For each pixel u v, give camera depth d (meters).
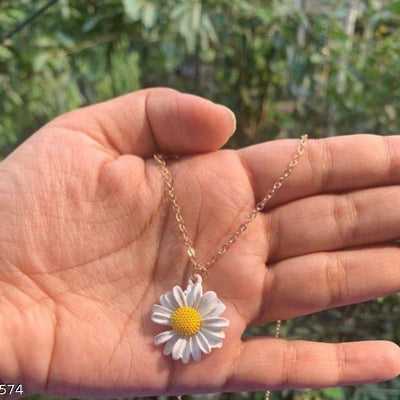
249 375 0.13
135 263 0.14
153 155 0.15
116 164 0.14
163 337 0.13
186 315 0.13
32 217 0.13
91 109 0.15
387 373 0.13
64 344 0.13
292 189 0.14
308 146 0.14
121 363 0.13
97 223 0.14
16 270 0.13
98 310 0.14
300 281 0.14
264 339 0.14
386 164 0.14
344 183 0.14
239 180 0.14
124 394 0.13
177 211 0.14
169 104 0.14
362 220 0.14
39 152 0.14
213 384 0.13
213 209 0.14
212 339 0.13
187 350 0.13
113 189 0.14
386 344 0.13
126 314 0.14
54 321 0.13
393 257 0.13
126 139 0.15
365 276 0.13
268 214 0.14
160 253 0.14
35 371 0.13
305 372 0.13
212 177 0.14
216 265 0.14
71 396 0.13
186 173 0.14
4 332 0.13
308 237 0.14
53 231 0.14
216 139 0.14
